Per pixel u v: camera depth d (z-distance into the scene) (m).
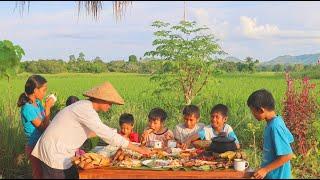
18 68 10.65
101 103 5.61
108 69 61.25
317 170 7.72
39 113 6.46
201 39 10.43
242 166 4.93
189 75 10.66
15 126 9.03
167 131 7.00
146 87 22.62
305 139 8.31
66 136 5.54
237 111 12.44
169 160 5.39
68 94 18.53
